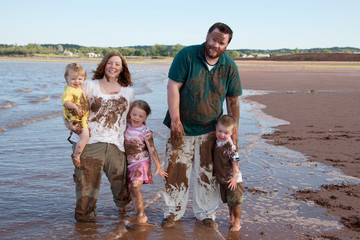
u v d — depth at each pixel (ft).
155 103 42.45
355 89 68.39
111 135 11.79
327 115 35.37
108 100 11.76
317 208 13.34
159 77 107.34
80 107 11.17
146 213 12.95
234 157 11.61
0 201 13.21
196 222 12.34
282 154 20.76
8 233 10.81
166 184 12.34
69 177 16.22
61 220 11.96
